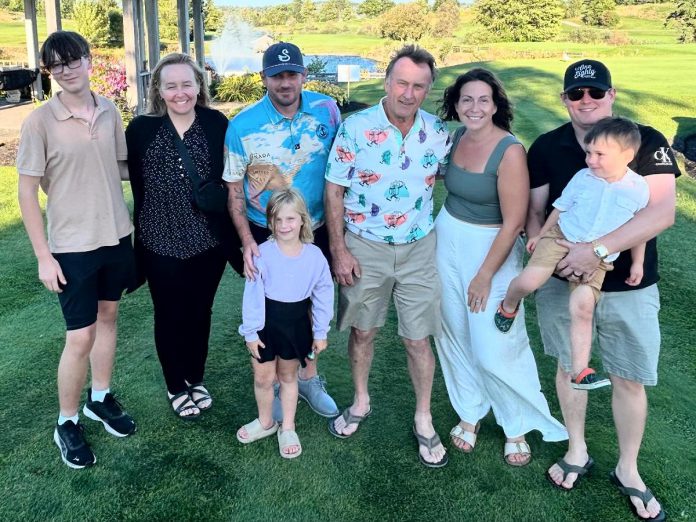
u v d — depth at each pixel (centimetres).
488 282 274
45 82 1289
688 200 666
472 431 303
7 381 351
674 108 1169
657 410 330
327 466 287
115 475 279
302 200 271
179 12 1440
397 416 326
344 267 279
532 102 1298
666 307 446
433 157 271
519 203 261
